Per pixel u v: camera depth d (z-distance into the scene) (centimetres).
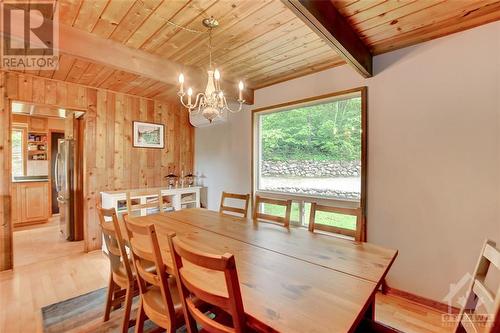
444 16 188
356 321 86
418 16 188
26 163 525
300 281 114
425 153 220
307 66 286
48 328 190
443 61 211
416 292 224
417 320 200
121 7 182
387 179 242
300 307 93
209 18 195
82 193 402
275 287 108
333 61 273
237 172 398
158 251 128
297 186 326
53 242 392
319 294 103
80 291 245
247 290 106
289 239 176
